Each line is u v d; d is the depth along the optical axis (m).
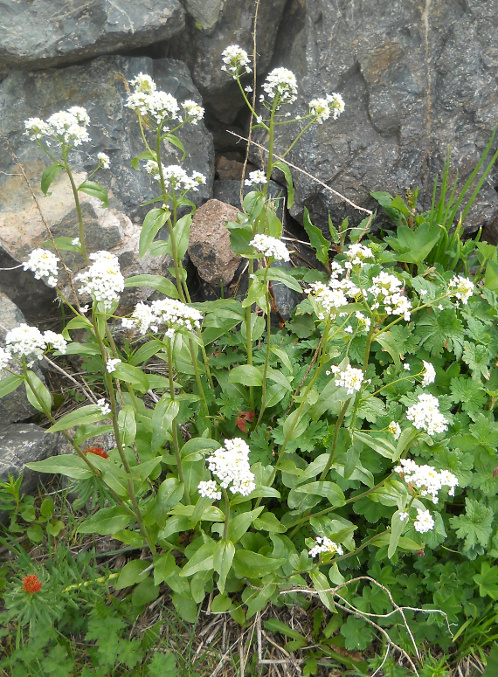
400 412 0.58
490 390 0.63
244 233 0.54
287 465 0.52
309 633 0.56
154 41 0.76
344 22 0.80
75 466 0.46
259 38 0.84
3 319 0.65
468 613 0.55
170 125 0.79
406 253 0.69
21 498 0.60
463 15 0.79
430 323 0.63
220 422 0.62
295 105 0.83
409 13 0.79
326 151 0.80
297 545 0.57
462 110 0.80
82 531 0.49
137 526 0.58
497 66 0.79
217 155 0.93
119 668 0.51
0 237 0.68
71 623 0.53
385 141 0.80
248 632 0.55
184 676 0.50
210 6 0.79
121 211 0.72
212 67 0.83
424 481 0.41
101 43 0.72
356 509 0.56
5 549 0.58
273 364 0.62
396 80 0.80
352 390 0.42
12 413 0.64
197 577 0.49
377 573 0.56
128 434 0.46
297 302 0.75
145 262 0.72
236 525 0.46
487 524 0.55
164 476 0.63
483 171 0.81
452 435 0.60
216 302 0.56
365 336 0.63
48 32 0.72
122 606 0.54
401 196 0.81
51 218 0.70
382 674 0.53
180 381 0.63
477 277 0.72
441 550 0.58
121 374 0.41
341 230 0.74
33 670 0.48
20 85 0.74
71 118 0.43
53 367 0.71
